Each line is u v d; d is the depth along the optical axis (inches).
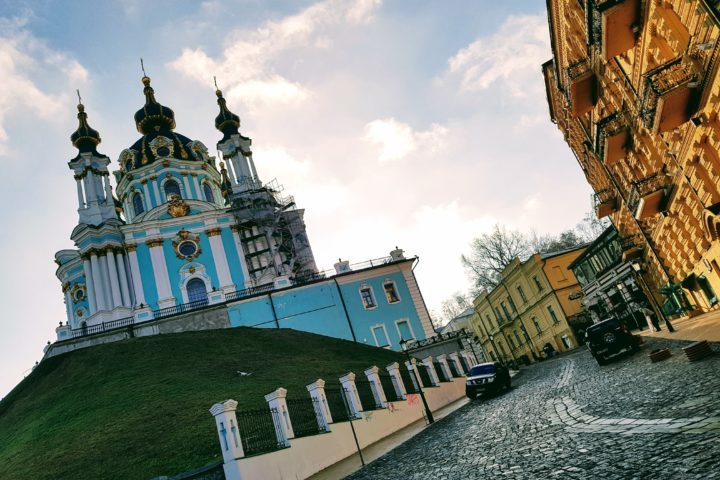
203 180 2346.2
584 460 258.4
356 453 630.5
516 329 2149.4
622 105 666.8
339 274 1867.6
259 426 551.8
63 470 599.8
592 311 1599.4
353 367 1125.7
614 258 1318.9
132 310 1866.4
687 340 649.0
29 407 1013.8
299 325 1733.5
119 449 623.5
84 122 2300.7
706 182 538.6
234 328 1491.1
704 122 466.0
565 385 649.6
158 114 2475.4
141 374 1004.6
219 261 2078.0
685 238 749.9
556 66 814.5
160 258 2009.1
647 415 318.3
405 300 1911.9
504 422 491.2
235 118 2652.6
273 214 2278.5
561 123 1096.2
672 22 438.0
